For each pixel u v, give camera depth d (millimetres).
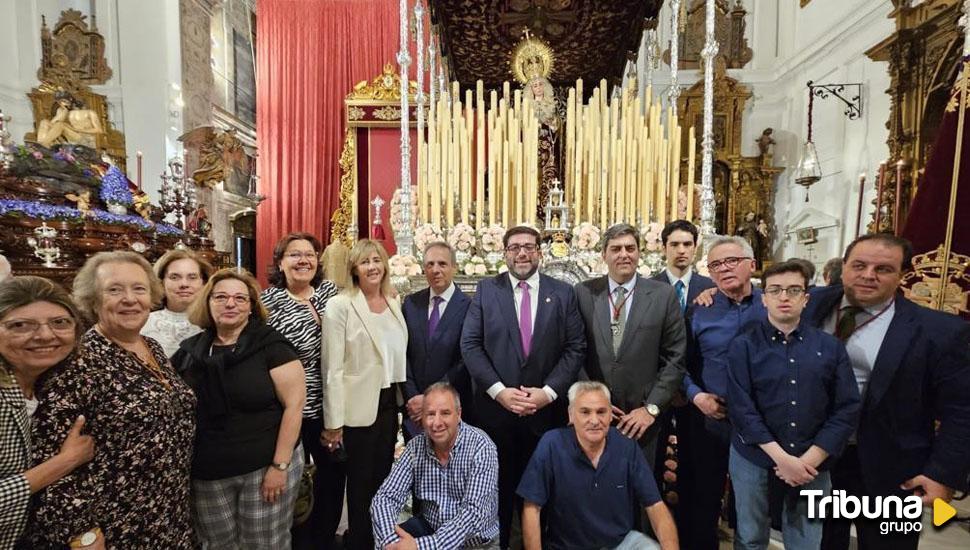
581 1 5414
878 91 6195
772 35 8531
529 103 4852
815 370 1879
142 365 1642
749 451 2045
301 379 2070
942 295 2785
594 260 4375
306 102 9867
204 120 8727
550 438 2178
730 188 8430
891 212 5570
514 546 2641
